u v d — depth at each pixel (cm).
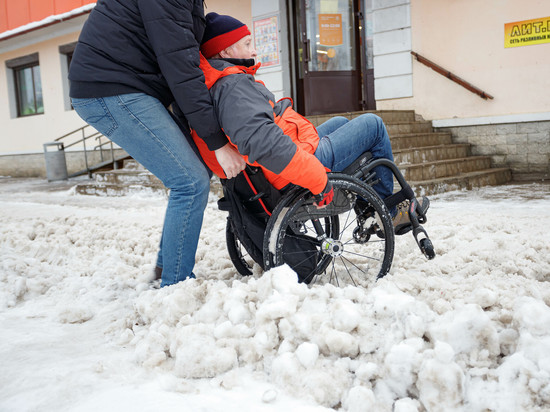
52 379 183
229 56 252
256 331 199
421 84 933
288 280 216
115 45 234
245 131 219
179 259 262
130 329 233
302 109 1090
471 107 888
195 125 229
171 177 254
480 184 775
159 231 470
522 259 302
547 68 816
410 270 293
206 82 234
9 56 1583
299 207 248
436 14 902
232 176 240
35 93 1580
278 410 160
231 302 214
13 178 1581
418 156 770
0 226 548
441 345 164
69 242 452
